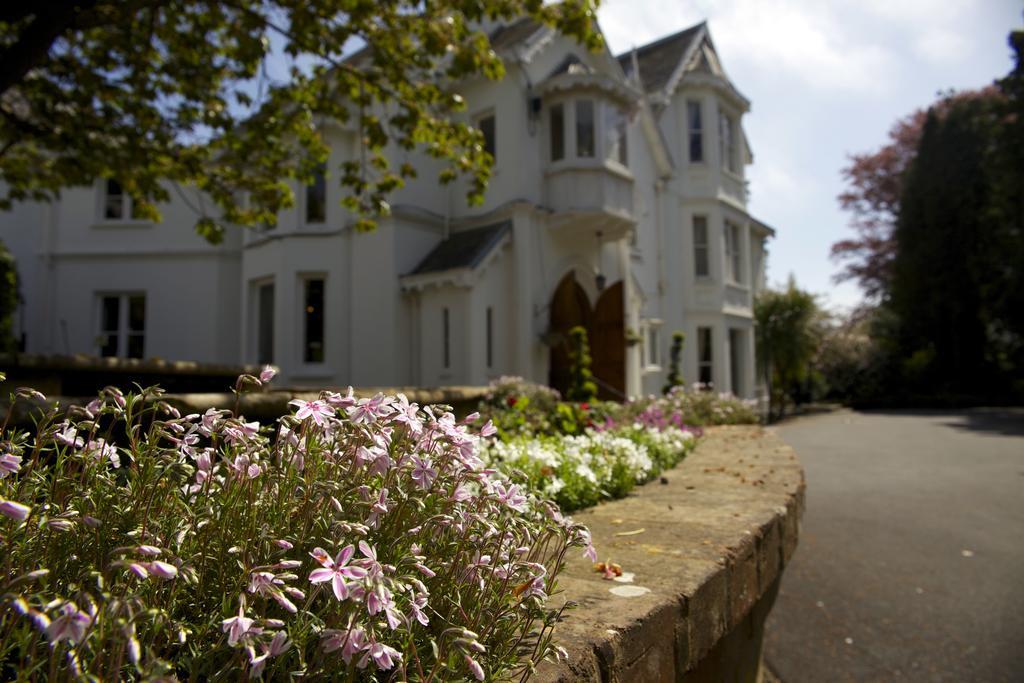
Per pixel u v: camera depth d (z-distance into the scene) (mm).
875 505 6750
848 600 4188
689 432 5898
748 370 18562
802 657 3424
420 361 11156
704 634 1802
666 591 1710
